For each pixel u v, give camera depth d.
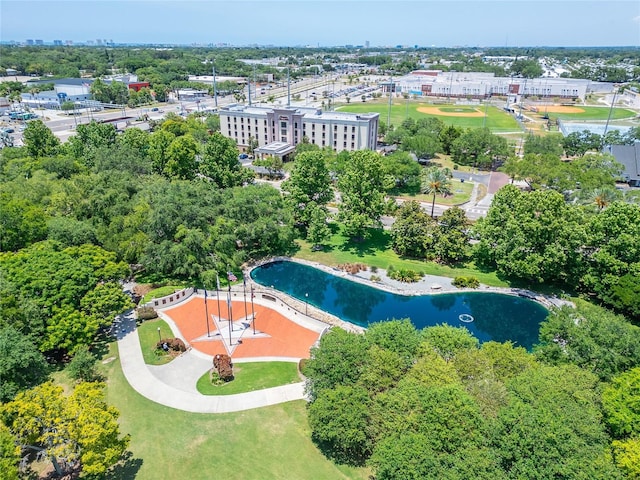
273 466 42.66
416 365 46.09
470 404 38.41
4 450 33.94
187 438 45.75
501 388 41.78
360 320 73.75
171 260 76.44
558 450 34.62
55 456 38.09
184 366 57.44
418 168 131.62
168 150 119.94
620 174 128.38
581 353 50.38
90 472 36.16
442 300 79.44
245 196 91.38
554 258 75.25
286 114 161.88
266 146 159.00
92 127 132.62
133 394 51.84
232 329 66.56
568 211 77.94
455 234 88.12
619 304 69.75
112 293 61.00
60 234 73.06
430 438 36.66
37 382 51.16
